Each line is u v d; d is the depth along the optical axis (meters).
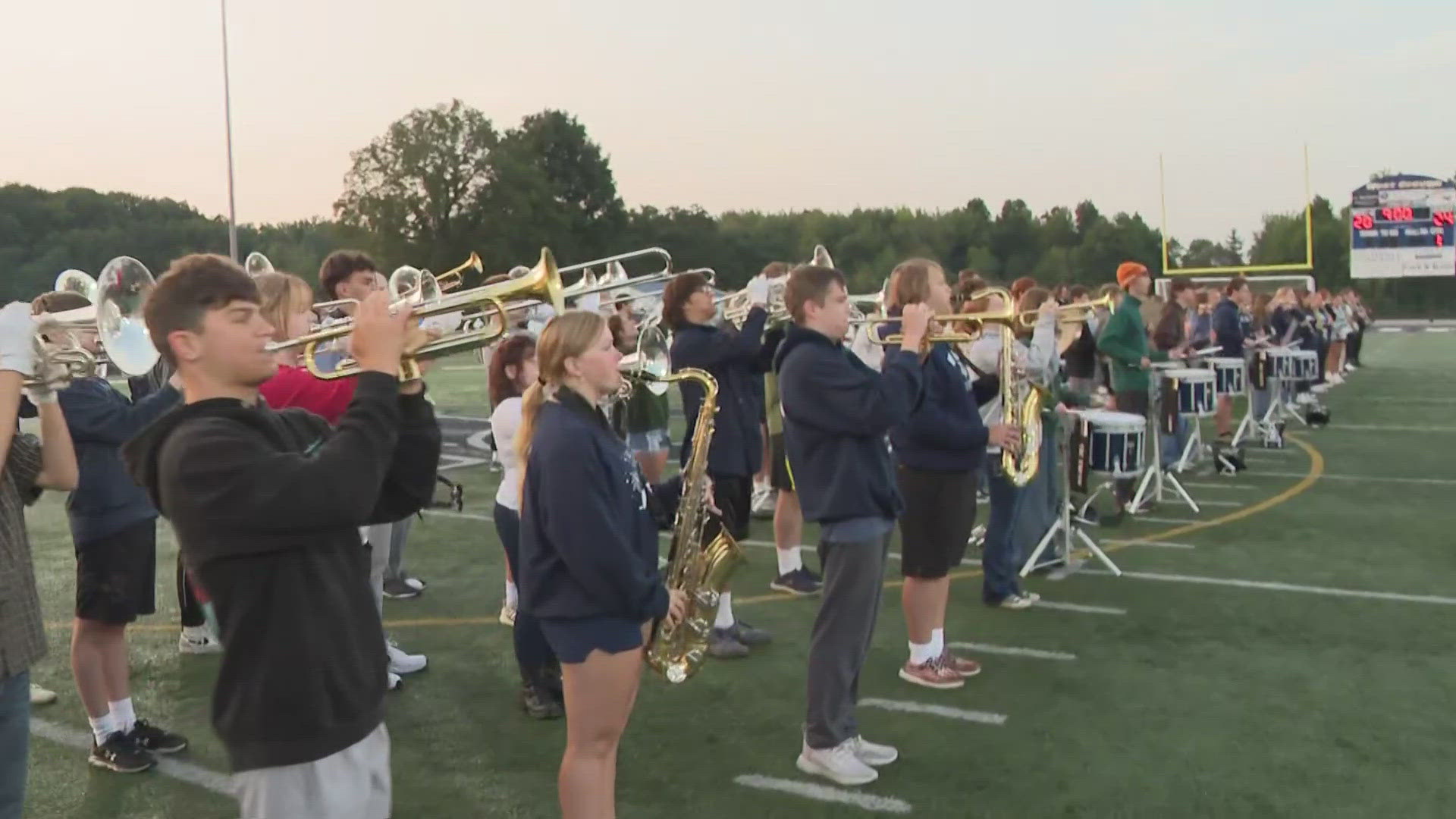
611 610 2.91
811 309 3.83
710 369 5.34
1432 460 10.84
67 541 8.33
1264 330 14.10
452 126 50.03
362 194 50.53
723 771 4.06
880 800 3.79
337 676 2.07
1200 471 10.47
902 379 3.68
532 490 2.97
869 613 3.91
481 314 2.80
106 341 3.28
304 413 2.32
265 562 2.00
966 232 51.72
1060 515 7.15
